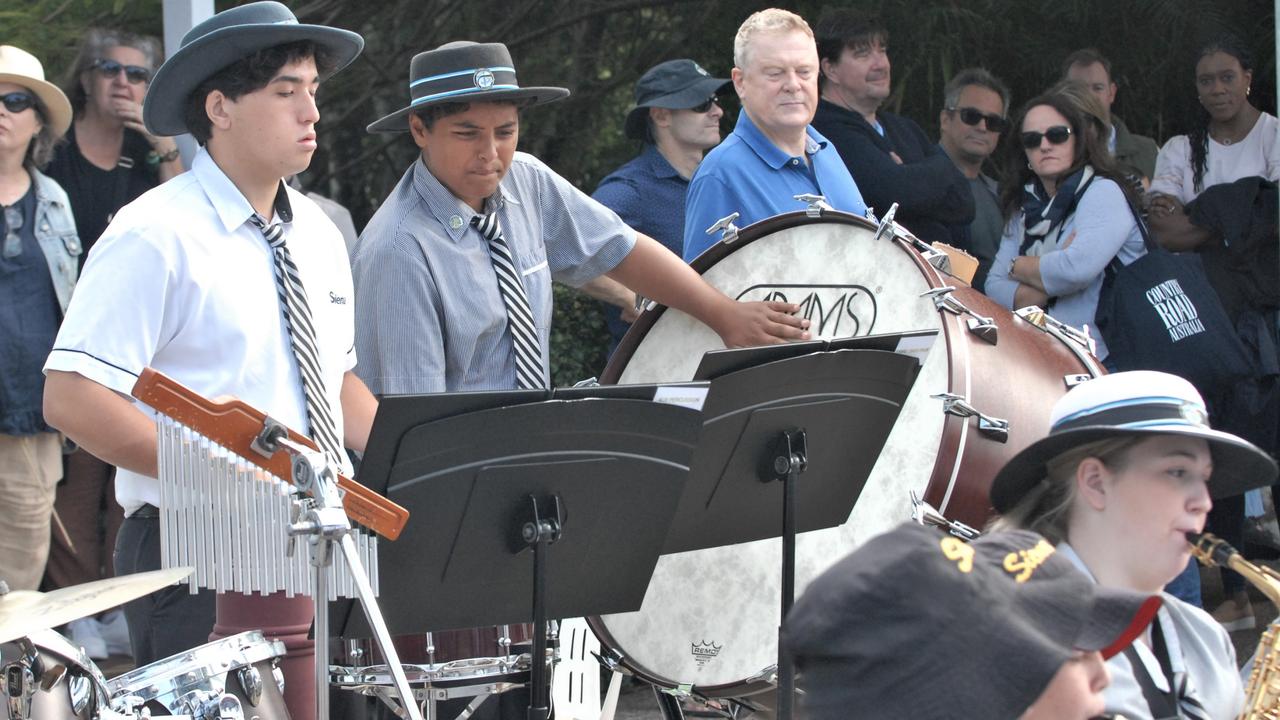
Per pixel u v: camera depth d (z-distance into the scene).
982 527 11.94
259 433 9.87
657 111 19.73
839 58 18.91
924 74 24.36
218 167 11.73
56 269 18.03
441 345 13.02
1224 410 19.22
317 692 9.42
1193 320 18.38
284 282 11.79
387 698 12.40
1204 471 8.96
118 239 11.22
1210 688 9.25
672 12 25.88
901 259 12.99
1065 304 19.12
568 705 13.36
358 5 25.47
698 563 13.31
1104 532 9.05
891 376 11.49
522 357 13.32
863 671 5.45
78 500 19.44
